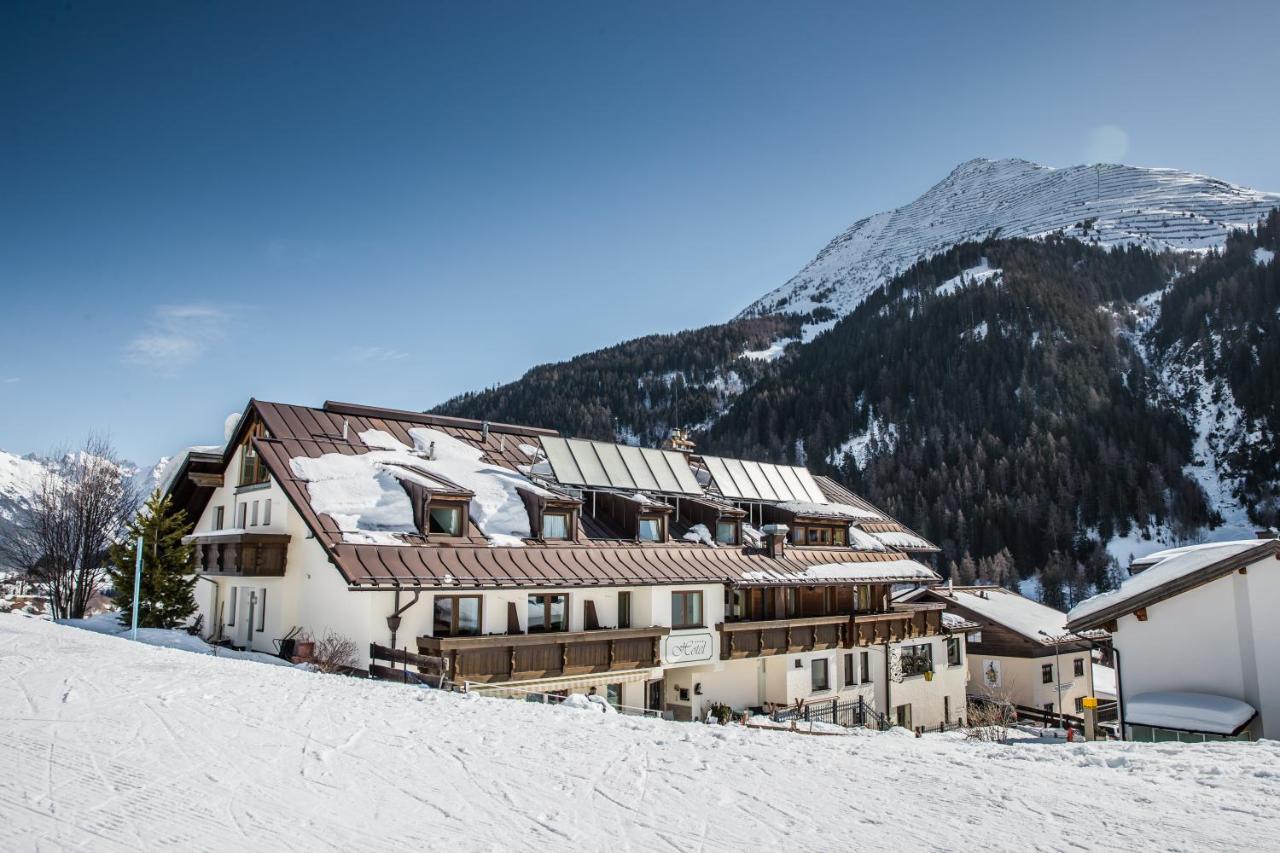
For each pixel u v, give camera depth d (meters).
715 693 30.08
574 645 24.83
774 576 31.02
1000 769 10.95
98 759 9.44
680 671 29.38
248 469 29.06
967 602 45.09
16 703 12.20
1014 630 41.53
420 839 7.45
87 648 18.72
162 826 7.40
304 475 24.38
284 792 8.59
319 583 23.84
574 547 26.61
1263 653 19.78
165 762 9.45
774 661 32.19
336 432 27.75
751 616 31.70
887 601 38.31
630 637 26.27
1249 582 20.14
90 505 40.09
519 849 7.33
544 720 13.26
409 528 23.59
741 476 36.16
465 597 23.56
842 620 34.47
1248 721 19.23
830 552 35.97
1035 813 8.79
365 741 10.97
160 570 28.89
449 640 21.77
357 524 23.09
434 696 15.09
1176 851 7.61
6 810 7.63
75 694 13.01
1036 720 37.97
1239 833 8.16
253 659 23.30
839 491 45.94
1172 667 20.91
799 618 32.59
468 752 10.70
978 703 40.69
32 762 9.20
